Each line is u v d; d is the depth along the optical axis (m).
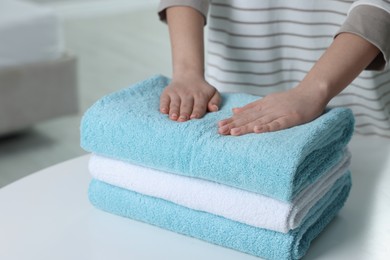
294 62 1.25
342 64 1.00
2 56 2.64
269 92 1.29
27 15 2.70
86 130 0.92
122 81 3.47
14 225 0.94
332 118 0.89
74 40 4.15
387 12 1.01
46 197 1.01
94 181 0.96
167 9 1.15
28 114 2.76
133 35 4.27
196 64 1.08
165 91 1.00
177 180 0.87
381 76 1.19
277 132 0.87
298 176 0.81
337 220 0.95
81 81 3.46
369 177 1.05
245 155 0.80
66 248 0.88
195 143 0.84
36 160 2.66
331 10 1.18
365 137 1.19
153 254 0.87
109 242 0.90
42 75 2.75
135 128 0.88
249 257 0.86
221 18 1.26
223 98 1.02
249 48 1.26
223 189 0.84
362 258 0.85
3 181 2.47
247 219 0.83
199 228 0.87
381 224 0.93
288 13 1.21
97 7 4.76
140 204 0.92
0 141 2.81
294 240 0.83
